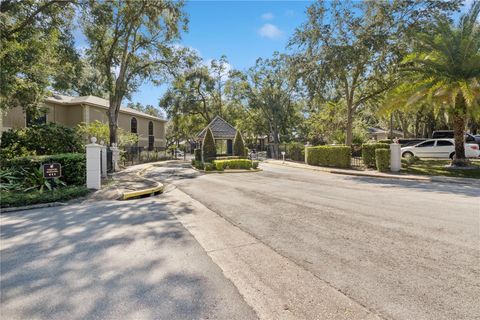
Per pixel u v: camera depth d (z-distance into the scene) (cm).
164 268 366
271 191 998
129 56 2103
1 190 896
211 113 4634
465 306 267
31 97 1523
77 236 501
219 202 821
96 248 440
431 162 1769
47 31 1452
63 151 1492
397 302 277
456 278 323
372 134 4406
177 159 3616
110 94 1997
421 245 430
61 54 1575
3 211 712
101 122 2486
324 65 1708
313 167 2027
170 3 1912
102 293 301
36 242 468
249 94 3931
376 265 363
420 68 1451
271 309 271
